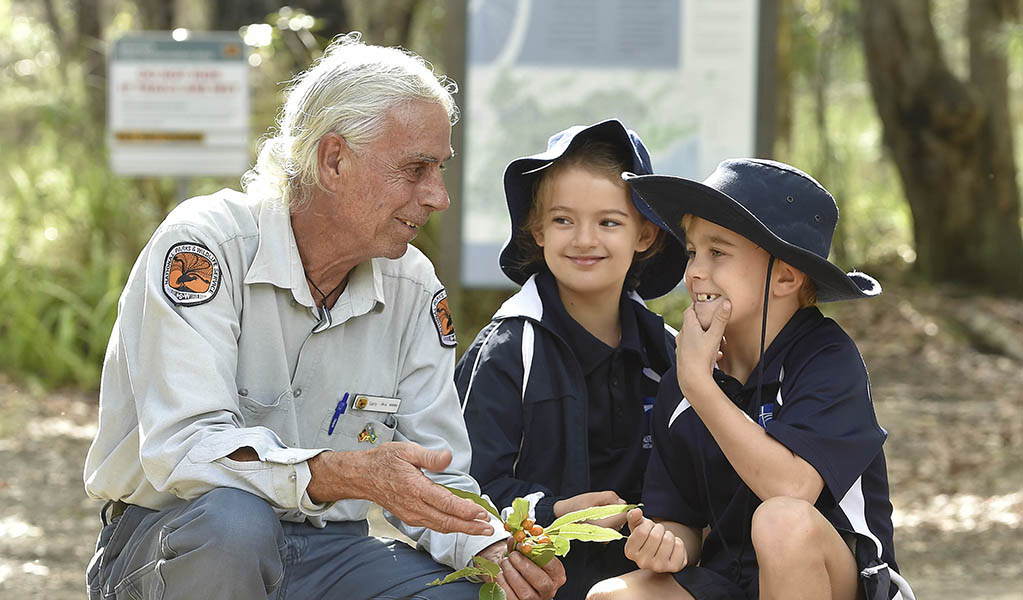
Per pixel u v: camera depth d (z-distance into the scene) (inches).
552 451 137.0
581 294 141.9
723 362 127.0
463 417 137.4
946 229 594.9
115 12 508.4
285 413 118.7
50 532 242.8
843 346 120.6
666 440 127.0
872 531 118.3
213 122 308.0
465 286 314.0
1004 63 589.9
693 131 316.8
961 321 514.9
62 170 418.9
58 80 460.1
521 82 313.9
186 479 107.9
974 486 296.0
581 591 135.5
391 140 114.3
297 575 119.4
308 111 116.3
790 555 106.3
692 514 126.3
